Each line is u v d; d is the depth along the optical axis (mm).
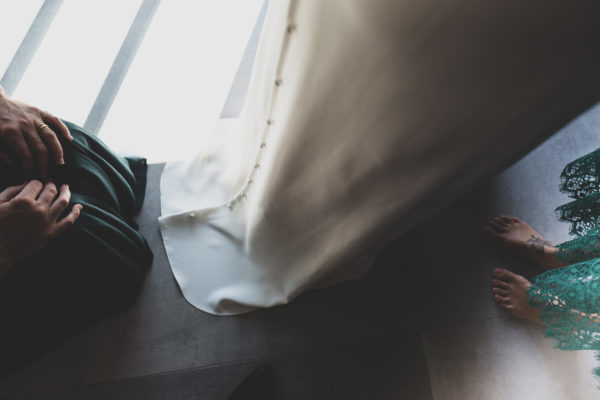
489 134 540
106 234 895
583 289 814
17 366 956
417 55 455
